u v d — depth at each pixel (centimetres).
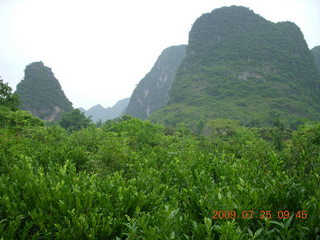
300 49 15338
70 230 241
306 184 335
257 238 224
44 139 944
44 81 13700
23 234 246
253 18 16900
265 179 367
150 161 524
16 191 312
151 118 11456
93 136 932
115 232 253
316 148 539
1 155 501
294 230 245
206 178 360
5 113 1572
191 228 243
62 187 301
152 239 212
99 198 283
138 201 289
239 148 782
